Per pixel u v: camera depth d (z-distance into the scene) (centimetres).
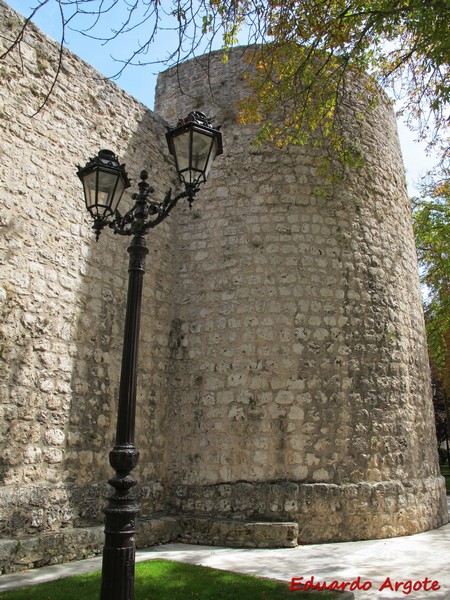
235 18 569
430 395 981
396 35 658
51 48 698
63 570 529
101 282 726
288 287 809
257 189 861
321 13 607
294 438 748
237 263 834
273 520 712
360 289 847
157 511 759
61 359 641
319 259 830
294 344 785
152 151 882
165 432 807
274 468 738
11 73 632
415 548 675
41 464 591
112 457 345
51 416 614
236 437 759
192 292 854
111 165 424
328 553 645
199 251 870
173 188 920
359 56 720
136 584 458
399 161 1043
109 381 710
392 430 814
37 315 616
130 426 352
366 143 946
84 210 716
